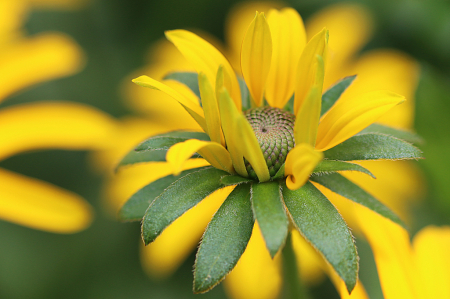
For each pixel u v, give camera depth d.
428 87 0.35
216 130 0.28
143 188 0.30
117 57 0.48
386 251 0.31
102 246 0.43
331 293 0.37
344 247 0.27
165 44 0.46
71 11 0.49
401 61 0.40
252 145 0.28
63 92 0.48
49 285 0.42
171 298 0.41
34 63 0.38
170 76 0.31
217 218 0.28
